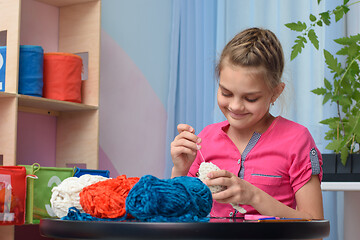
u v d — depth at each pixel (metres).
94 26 2.16
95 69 2.13
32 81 1.87
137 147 2.60
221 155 1.19
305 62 2.22
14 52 1.79
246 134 1.18
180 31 2.68
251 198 0.85
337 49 2.14
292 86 2.17
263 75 0.97
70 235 0.61
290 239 0.60
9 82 1.80
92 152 2.13
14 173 1.61
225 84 0.98
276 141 1.14
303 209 1.07
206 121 2.50
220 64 1.02
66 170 1.82
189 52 2.61
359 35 1.65
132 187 0.73
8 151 1.77
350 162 1.56
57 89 1.97
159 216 0.67
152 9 2.71
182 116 2.62
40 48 1.91
